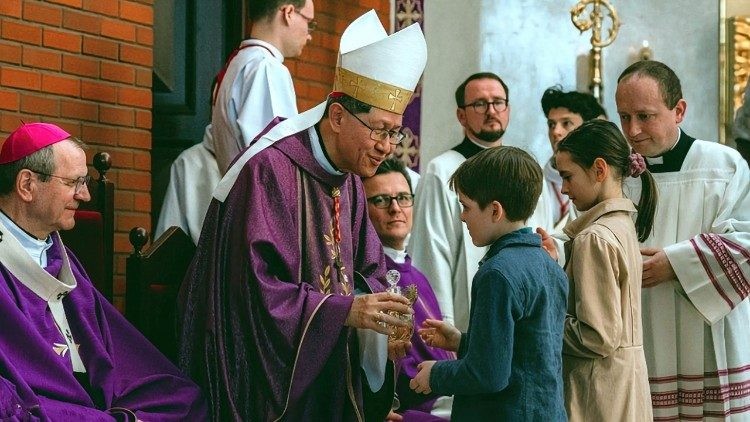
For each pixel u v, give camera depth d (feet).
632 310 16.42
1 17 20.57
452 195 22.15
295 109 20.68
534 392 14.49
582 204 16.98
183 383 16.14
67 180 15.31
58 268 15.61
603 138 16.70
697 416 19.12
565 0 32.83
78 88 21.70
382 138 16.43
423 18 30.27
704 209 19.66
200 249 16.65
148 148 22.88
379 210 19.80
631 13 33.30
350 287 16.88
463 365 14.46
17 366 14.66
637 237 18.56
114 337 16.28
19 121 20.79
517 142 32.42
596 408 15.99
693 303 18.75
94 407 15.34
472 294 14.66
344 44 16.58
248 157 16.65
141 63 22.79
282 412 15.90
